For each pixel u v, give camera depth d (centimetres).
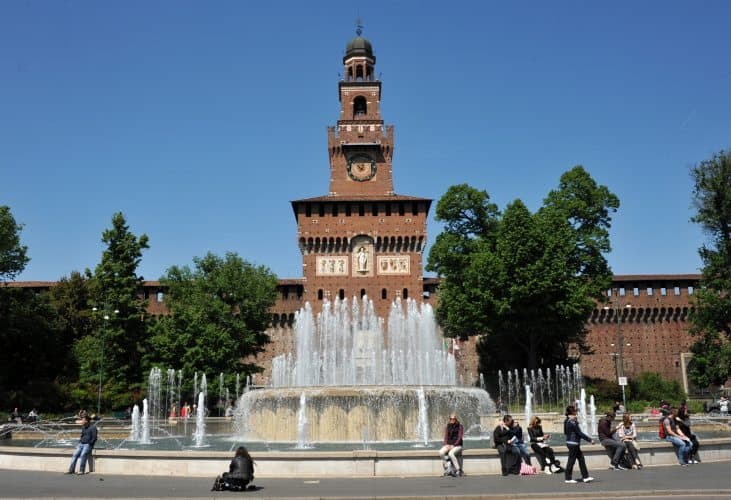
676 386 6525
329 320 7219
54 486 1920
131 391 6159
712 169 5716
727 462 2386
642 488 1786
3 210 6600
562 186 6744
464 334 6650
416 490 1786
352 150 8369
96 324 6856
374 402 3103
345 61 8894
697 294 5706
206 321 6384
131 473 2184
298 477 2072
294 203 7994
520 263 5997
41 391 5853
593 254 6456
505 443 2114
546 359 6900
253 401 3322
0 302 6488
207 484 1944
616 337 7888
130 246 6594
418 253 7919
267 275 7106
